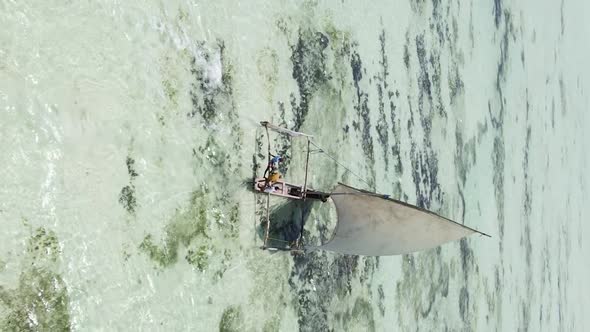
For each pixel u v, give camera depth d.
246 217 10.05
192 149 9.15
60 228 7.32
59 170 7.38
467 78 18.44
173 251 8.74
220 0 9.62
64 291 7.29
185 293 8.85
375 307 13.16
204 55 9.38
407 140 14.81
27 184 7.03
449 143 16.97
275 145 10.72
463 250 17.12
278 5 10.78
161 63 8.70
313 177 11.60
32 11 7.20
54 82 7.40
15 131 6.96
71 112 7.57
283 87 10.90
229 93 9.80
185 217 8.96
